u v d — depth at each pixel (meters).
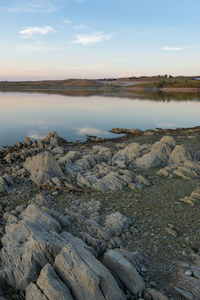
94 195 20.05
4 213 17.56
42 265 10.77
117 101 121.50
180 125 62.44
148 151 28.95
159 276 11.24
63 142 44.69
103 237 14.05
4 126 61.31
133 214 16.88
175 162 25.66
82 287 9.02
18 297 9.84
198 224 15.09
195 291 10.26
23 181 23.66
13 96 156.75
